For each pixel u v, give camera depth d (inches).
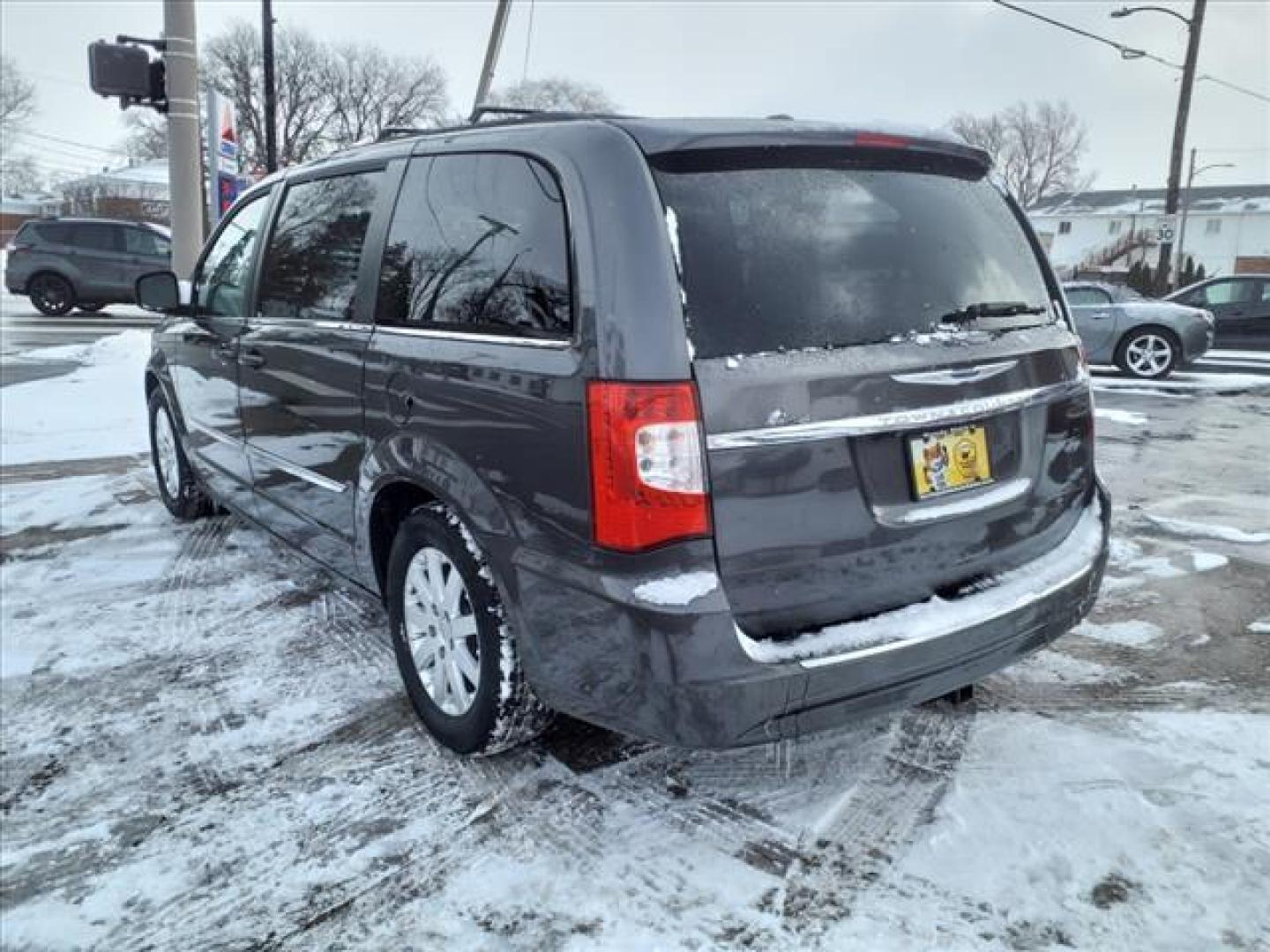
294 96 2230.6
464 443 99.5
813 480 86.7
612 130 91.1
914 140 102.0
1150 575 174.2
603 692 88.4
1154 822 99.3
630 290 83.9
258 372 145.8
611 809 102.1
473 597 102.3
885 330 93.0
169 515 208.5
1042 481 107.8
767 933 84.7
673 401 81.7
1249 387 453.4
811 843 96.5
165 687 130.0
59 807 103.8
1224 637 145.9
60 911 88.5
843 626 89.2
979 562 100.7
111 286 679.7
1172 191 857.5
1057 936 84.0
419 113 2357.3
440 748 113.7
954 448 96.0
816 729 87.5
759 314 86.8
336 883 91.7
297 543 145.9
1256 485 248.2
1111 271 2103.8
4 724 120.6
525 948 83.4
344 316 123.9
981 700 125.6
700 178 89.2
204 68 2155.5
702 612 81.7
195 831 99.5
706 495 82.4
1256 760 110.7
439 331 105.4
